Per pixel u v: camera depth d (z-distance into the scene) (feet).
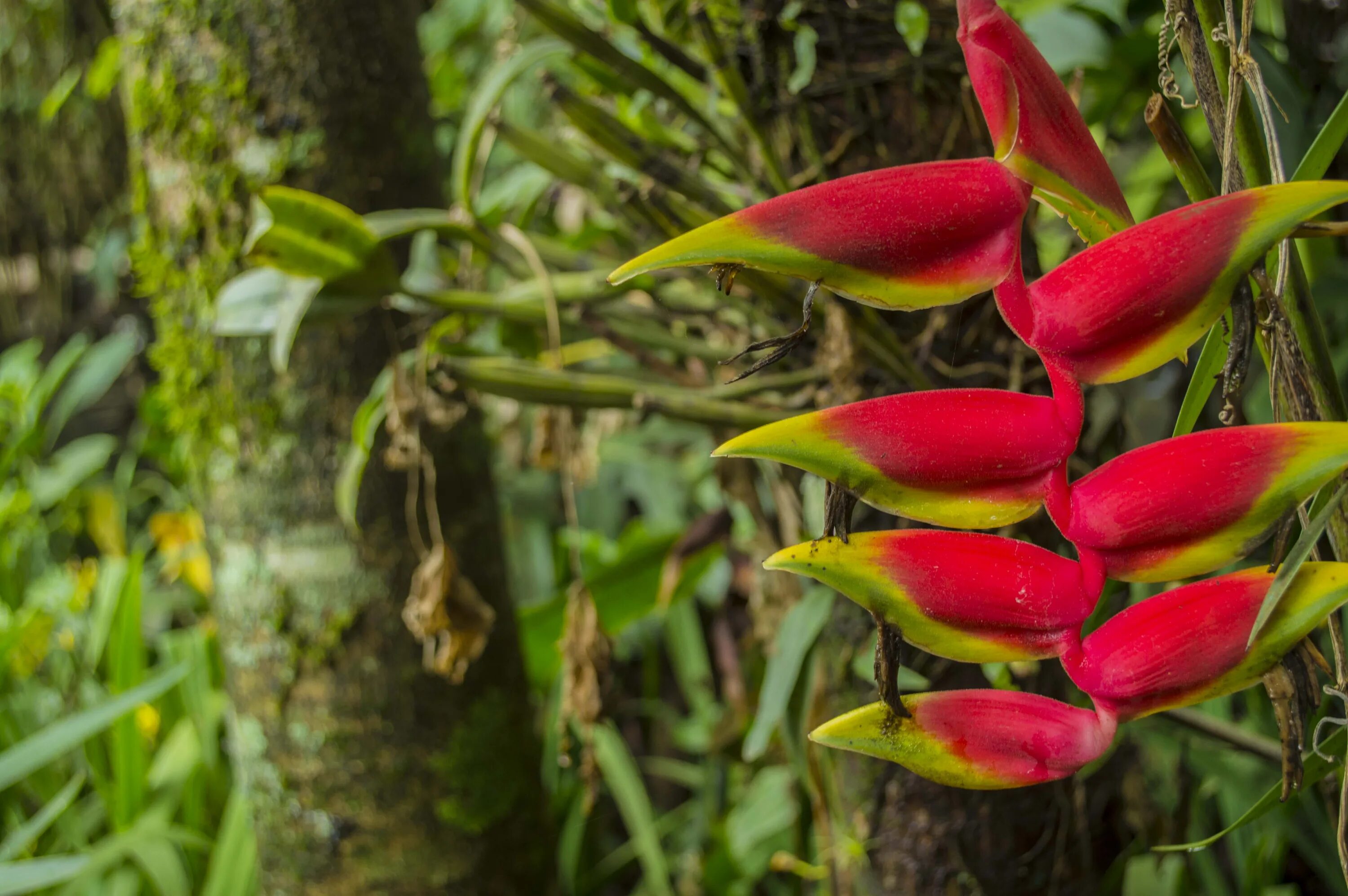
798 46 3.60
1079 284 2.28
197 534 9.32
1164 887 4.83
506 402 8.13
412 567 5.13
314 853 5.22
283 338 4.04
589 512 10.06
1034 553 2.33
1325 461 2.28
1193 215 2.26
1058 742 2.36
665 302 4.58
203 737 7.41
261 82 4.71
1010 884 4.21
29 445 9.77
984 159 2.29
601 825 9.00
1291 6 5.16
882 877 4.38
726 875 7.49
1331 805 3.55
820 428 2.28
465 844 5.30
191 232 4.85
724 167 4.93
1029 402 2.30
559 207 6.43
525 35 5.98
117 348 10.68
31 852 7.54
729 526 5.84
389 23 4.98
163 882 6.39
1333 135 2.61
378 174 4.89
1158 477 2.30
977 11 2.31
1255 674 2.36
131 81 4.87
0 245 11.21
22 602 9.31
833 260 2.24
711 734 7.70
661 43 3.94
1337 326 5.63
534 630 6.70
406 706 5.16
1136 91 5.16
